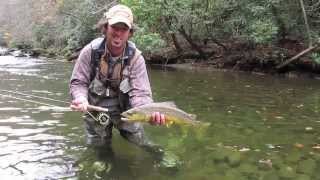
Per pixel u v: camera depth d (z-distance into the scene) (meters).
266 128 2.72
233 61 6.81
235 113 3.17
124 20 1.96
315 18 6.25
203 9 6.79
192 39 7.55
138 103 2.04
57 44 11.67
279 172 1.91
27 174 1.82
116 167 1.91
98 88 2.11
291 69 6.10
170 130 2.61
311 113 3.21
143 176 1.82
